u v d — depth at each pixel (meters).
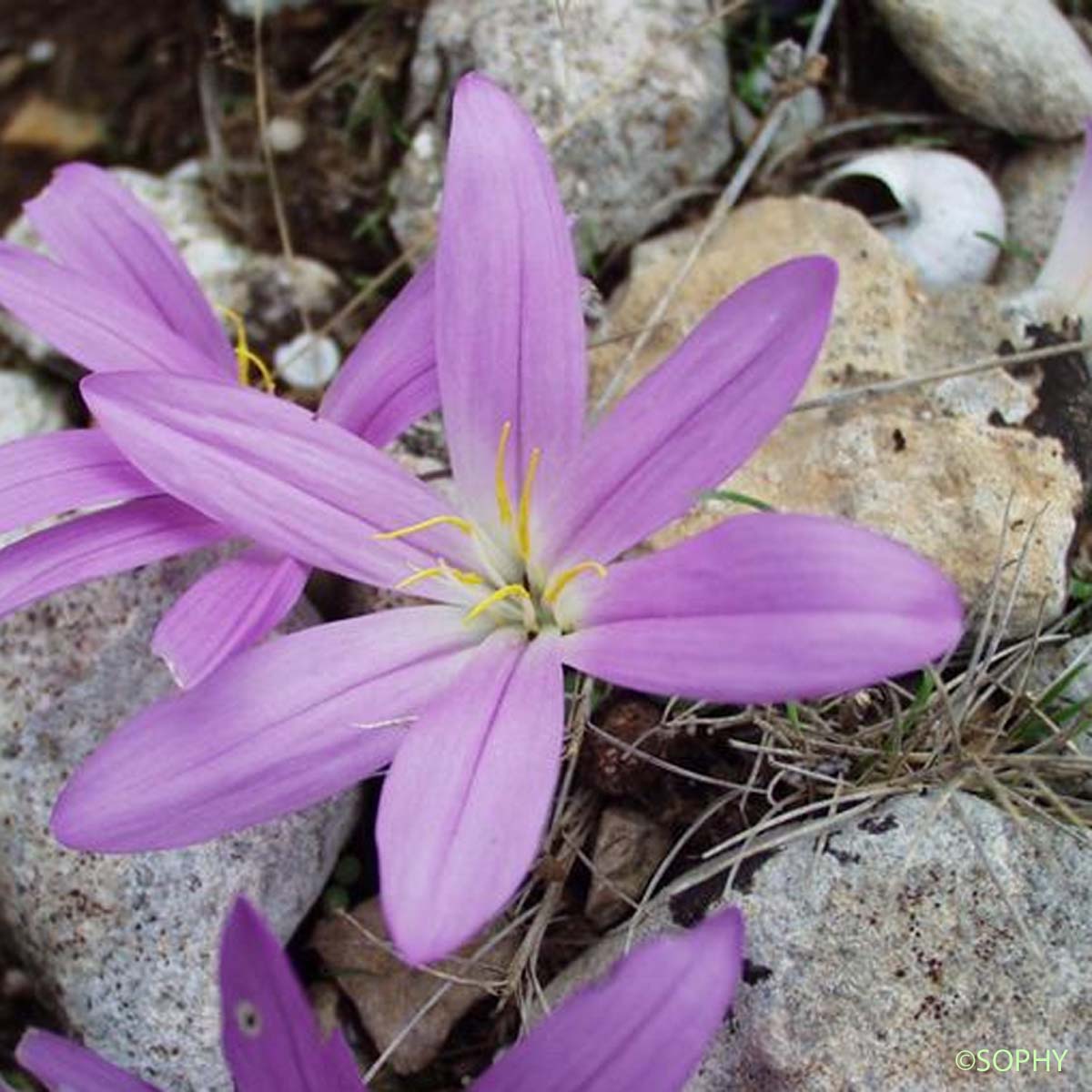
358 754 0.12
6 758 0.14
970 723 0.14
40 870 0.14
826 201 0.16
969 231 0.17
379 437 0.13
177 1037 0.14
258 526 0.12
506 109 0.13
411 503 0.13
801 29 0.18
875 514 0.15
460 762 0.11
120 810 0.11
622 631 0.11
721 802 0.14
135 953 0.14
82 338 0.13
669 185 0.17
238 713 0.12
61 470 0.13
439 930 0.10
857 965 0.13
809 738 0.14
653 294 0.16
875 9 0.18
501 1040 0.14
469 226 0.12
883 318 0.16
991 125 0.17
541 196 0.12
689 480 0.12
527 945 0.14
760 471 0.15
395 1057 0.14
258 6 0.17
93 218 0.14
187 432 0.12
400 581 0.12
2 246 0.13
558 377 0.12
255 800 0.12
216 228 0.18
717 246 0.16
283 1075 0.10
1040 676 0.14
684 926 0.13
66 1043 0.11
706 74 0.17
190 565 0.15
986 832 0.13
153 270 0.14
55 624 0.15
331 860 0.15
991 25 0.17
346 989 0.14
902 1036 0.12
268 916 0.14
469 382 0.13
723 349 0.12
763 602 0.11
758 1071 0.13
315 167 0.18
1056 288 0.16
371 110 0.18
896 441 0.15
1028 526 0.14
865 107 0.18
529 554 0.12
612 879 0.14
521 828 0.11
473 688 0.12
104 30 0.20
